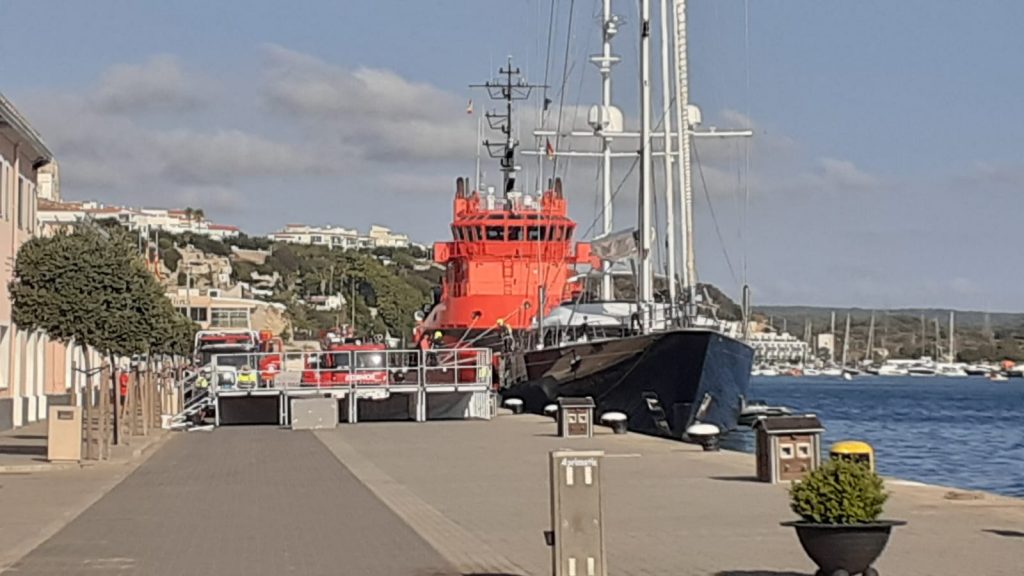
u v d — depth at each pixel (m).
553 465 11.66
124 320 27.94
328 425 41.34
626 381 36.66
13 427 40.56
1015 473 38.78
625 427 36.03
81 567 14.13
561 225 51.62
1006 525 16.33
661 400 35.38
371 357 47.38
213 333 59.12
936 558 13.69
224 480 24.27
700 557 14.14
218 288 138.50
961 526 16.22
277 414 46.44
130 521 18.20
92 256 27.77
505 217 51.78
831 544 11.05
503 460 28.23
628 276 42.47
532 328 45.34
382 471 25.88
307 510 19.27
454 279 53.12
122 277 27.97
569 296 51.41
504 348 49.53
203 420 45.12
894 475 37.81
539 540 15.87
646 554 14.39
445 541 15.84
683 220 37.03
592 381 38.62
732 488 21.52
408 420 46.28
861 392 118.69
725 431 36.56
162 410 42.94
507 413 47.31
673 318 36.03
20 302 27.64
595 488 11.65
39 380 45.59
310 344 113.81
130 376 34.12
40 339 45.53
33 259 27.59
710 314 37.53
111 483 23.91
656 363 35.06
